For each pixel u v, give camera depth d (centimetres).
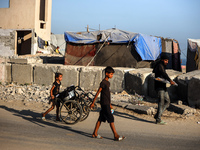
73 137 569
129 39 1505
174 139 569
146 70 1272
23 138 543
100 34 1594
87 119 769
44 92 1252
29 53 3003
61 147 489
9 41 2728
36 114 825
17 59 1559
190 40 1656
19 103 1008
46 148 479
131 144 524
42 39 2848
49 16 3027
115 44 1562
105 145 512
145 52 1541
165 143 536
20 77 1547
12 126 655
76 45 1666
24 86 1449
